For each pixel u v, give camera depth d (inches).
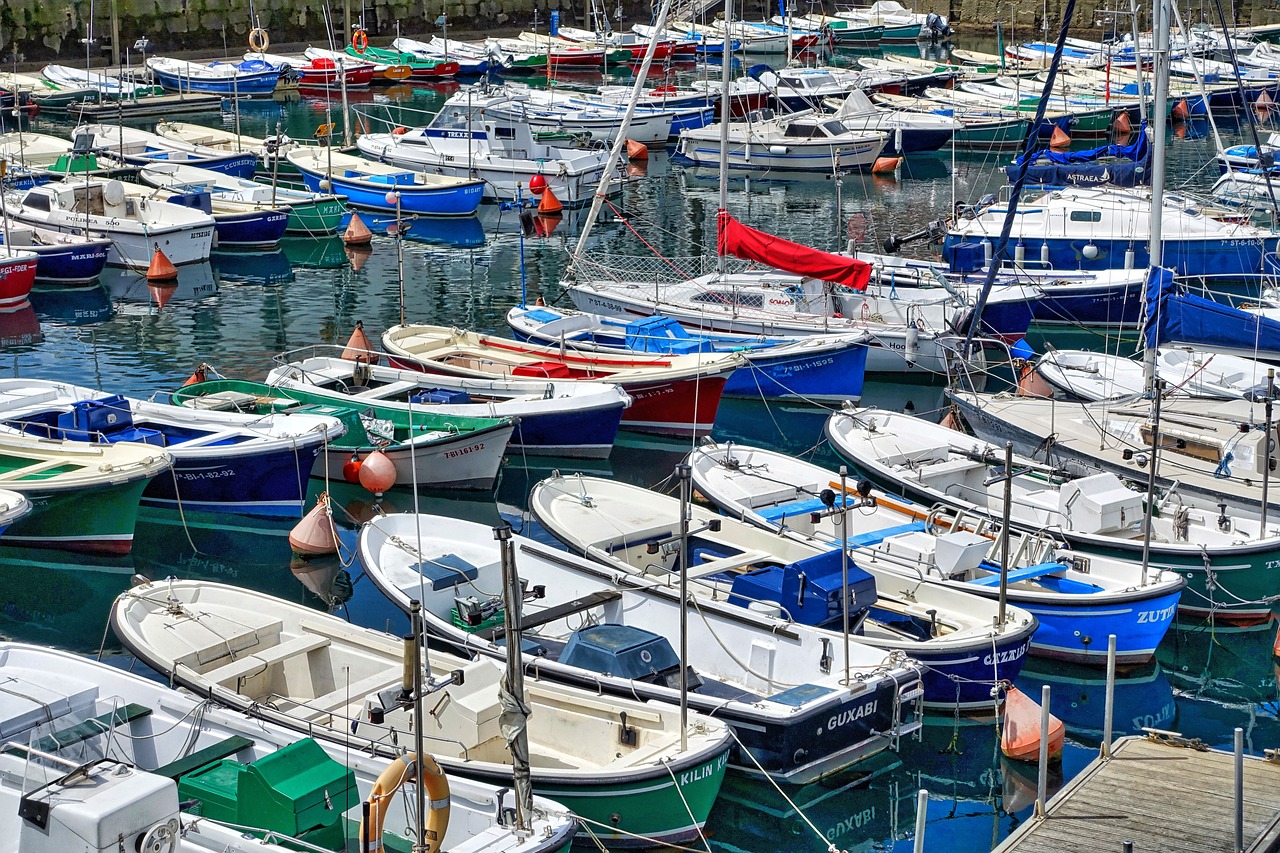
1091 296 1155.9
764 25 3002.0
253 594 605.9
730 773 551.2
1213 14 2883.9
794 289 1062.4
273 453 796.6
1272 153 1641.2
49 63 2615.7
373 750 480.1
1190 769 527.5
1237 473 781.3
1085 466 808.9
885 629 616.7
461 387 916.0
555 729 529.3
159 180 1565.0
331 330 1186.6
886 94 2284.7
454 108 1712.6
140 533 808.3
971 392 949.2
